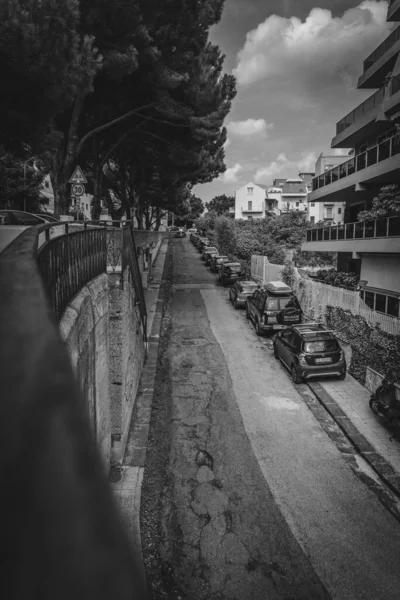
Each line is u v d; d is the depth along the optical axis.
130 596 0.33
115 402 8.35
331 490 7.83
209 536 6.70
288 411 10.96
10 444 0.48
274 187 91.19
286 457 8.89
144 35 14.95
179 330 18.42
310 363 12.42
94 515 0.40
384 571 6.06
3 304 1.05
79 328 5.10
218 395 11.84
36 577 0.34
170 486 7.90
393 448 9.13
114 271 8.49
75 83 10.29
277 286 18.00
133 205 37.53
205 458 8.80
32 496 0.41
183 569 6.11
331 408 10.98
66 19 9.26
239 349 15.92
